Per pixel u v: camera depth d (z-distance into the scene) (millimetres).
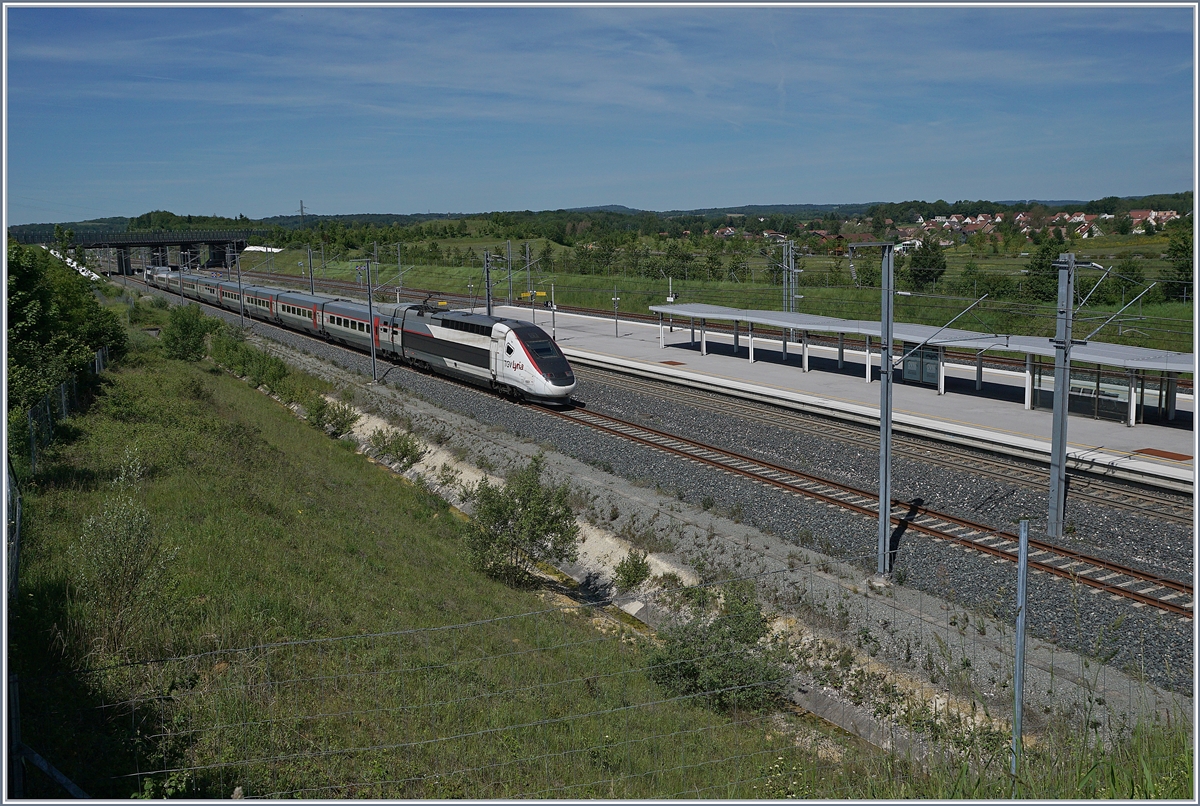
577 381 43250
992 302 51312
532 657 14953
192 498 19625
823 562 19906
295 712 11453
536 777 10758
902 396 35344
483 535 20359
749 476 26188
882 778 10719
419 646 14391
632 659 15609
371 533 21203
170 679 11547
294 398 41156
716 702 14039
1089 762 10109
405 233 136000
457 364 43062
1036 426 29531
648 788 10617
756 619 15109
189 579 14656
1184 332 41875
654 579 20297
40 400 23078
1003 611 17109
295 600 15008
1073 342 20391
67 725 10039
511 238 132625
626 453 29484
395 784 10047
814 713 14328
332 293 93625
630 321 63625
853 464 27188
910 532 21516
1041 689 14023
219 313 79312
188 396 36094
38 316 31172
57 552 14914
